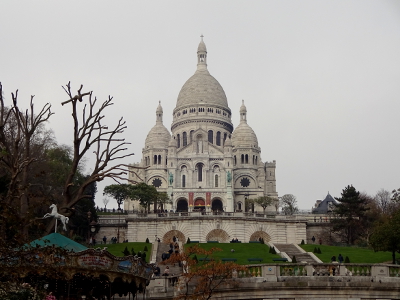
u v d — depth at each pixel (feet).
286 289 156.04
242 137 620.08
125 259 128.06
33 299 108.06
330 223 369.71
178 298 148.97
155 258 266.57
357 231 362.53
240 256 272.31
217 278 156.35
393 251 237.04
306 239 360.89
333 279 156.76
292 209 515.91
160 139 619.26
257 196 574.56
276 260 254.06
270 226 360.28
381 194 501.97
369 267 161.27
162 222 351.25
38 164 265.75
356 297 155.12
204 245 309.42
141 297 161.48
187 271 169.17
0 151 150.92
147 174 590.55
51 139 330.75
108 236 354.13
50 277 116.78
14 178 122.52
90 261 118.73
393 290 155.02
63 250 105.81
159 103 655.35
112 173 158.20
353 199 367.04
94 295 146.10
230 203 540.11
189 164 563.89
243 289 155.63
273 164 631.97
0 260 101.55
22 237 102.12
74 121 156.04
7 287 101.09
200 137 578.25
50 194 259.39
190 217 350.02
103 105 160.76
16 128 251.60
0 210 103.86
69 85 156.04
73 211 153.79
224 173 559.38
